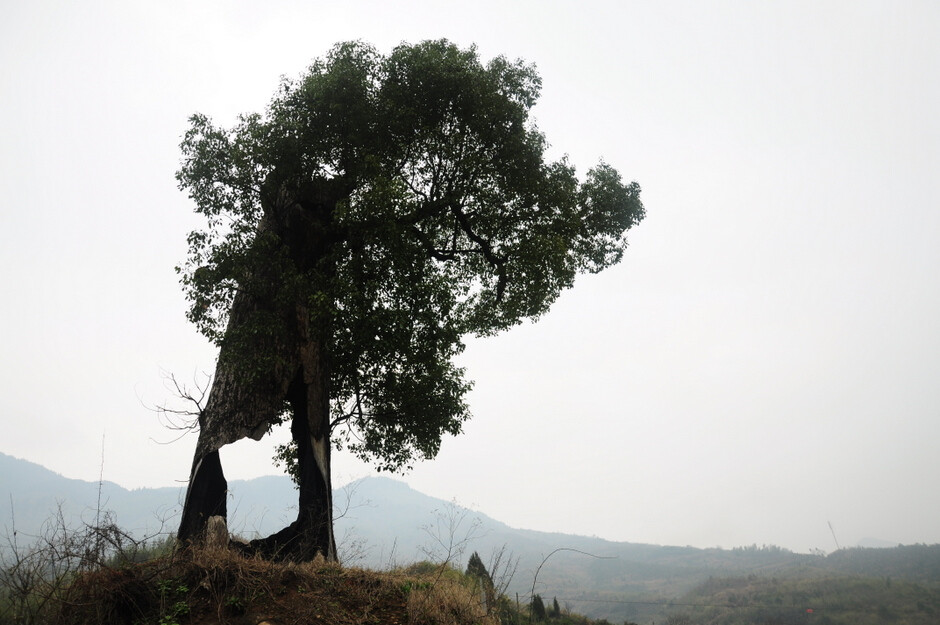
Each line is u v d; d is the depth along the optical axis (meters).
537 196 15.80
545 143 16.61
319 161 13.98
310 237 13.55
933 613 107.94
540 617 29.39
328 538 11.02
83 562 7.44
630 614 117.38
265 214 13.57
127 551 8.03
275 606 8.09
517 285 16.19
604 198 17.72
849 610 115.31
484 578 11.30
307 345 12.41
